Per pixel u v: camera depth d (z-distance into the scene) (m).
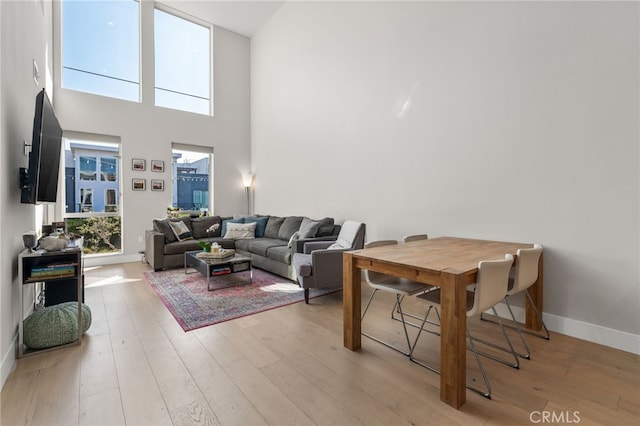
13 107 2.09
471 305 1.82
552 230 2.40
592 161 2.20
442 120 3.15
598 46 2.16
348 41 4.30
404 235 3.56
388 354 2.05
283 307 2.98
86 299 3.19
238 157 6.71
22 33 2.32
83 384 1.69
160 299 3.20
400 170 3.60
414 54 3.42
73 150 4.91
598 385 1.69
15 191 2.16
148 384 1.70
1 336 1.72
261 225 5.54
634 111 2.02
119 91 5.33
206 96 6.42
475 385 1.70
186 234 5.01
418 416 1.45
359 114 4.15
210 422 1.41
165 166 5.72
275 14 5.94
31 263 2.25
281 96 5.81
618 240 2.10
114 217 5.28
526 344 2.14
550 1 2.38
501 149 2.69
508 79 2.63
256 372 1.82
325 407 1.51
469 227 2.94
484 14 2.79
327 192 4.73
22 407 1.50
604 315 2.17
